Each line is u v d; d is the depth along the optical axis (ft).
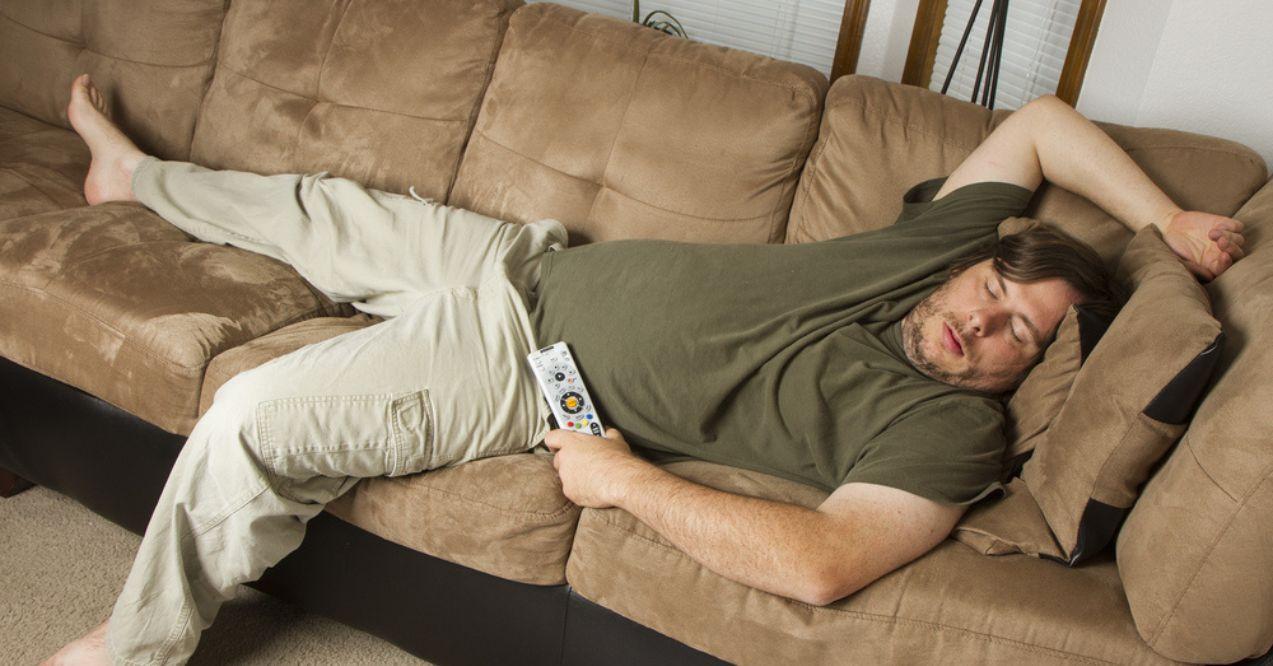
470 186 6.11
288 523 4.39
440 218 5.63
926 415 4.32
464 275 5.40
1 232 5.27
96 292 4.95
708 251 5.04
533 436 4.74
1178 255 4.53
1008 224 4.86
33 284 5.00
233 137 6.57
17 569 5.06
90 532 5.44
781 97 5.52
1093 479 3.88
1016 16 7.55
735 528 3.84
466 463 4.49
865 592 3.88
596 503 4.18
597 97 5.82
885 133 5.39
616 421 4.82
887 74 7.89
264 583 4.95
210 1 6.75
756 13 8.36
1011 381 4.59
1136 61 6.46
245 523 4.17
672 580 4.05
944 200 5.05
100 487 5.21
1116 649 3.70
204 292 5.15
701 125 5.60
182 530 4.18
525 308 5.07
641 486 4.07
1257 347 3.54
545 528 4.22
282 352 4.82
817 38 8.21
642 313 4.84
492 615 4.51
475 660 4.67
